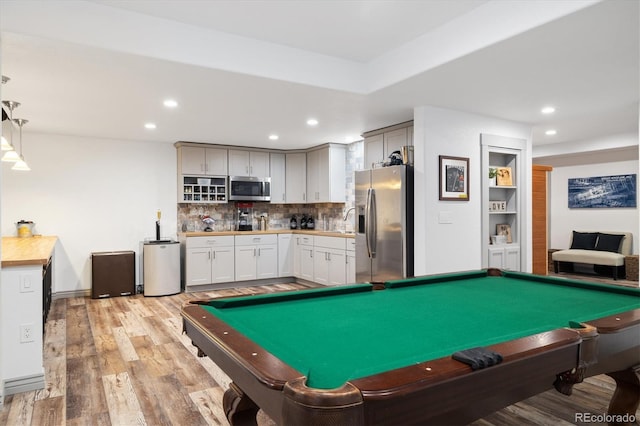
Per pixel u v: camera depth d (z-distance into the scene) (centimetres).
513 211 504
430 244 413
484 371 112
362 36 317
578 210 805
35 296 276
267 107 418
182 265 618
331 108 421
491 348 120
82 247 576
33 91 359
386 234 444
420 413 102
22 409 246
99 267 555
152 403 253
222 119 471
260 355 119
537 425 226
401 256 423
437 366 108
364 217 479
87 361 322
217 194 642
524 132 512
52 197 559
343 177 645
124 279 569
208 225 648
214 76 321
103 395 264
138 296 570
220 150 643
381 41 326
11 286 270
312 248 624
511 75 325
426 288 241
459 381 108
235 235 623
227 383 282
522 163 507
